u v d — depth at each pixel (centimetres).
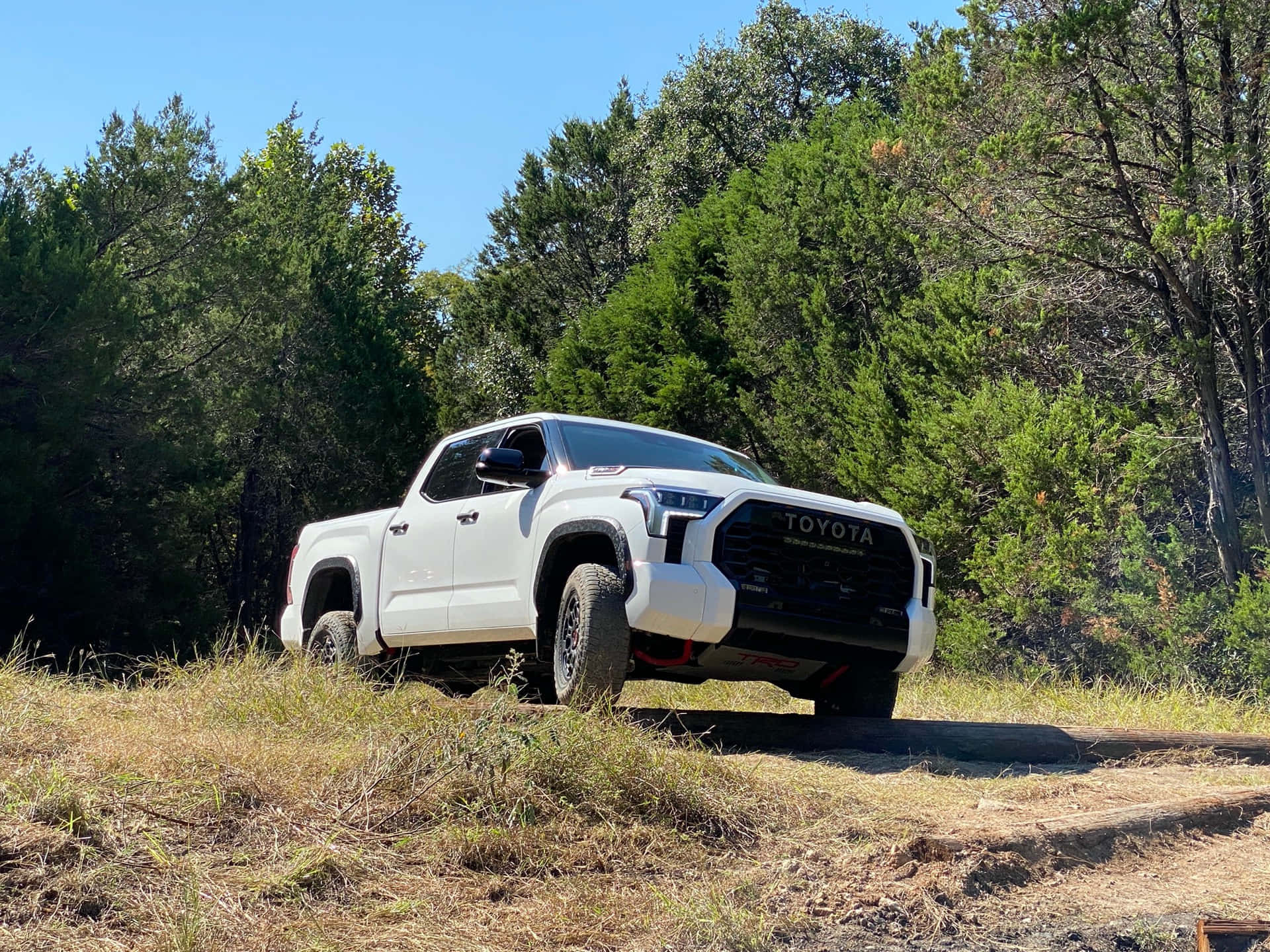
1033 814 501
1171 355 1627
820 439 2434
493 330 4409
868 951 345
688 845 420
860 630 633
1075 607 1512
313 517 3278
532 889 370
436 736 452
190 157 2738
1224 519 1507
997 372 1936
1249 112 1463
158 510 2427
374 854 375
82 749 441
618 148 4431
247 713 557
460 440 818
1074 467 1634
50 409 2072
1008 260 1688
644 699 875
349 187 5062
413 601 781
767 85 4072
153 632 2248
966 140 1588
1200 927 356
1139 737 688
